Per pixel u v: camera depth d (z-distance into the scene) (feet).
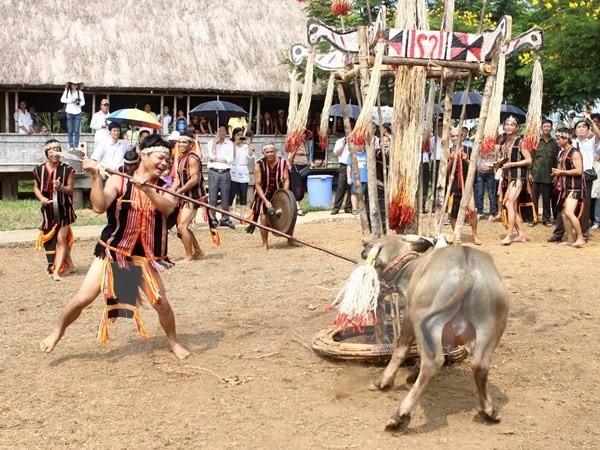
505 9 68.44
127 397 19.90
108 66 74.90
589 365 22.59
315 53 25.23
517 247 42.04
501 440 17.37
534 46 25.02
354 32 23.41
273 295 31.22
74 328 26.30
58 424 18.24
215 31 82.38
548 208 50.47
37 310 28.96
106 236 21.93
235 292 31.91
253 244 45.03
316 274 35.27
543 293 30.99
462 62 23.15
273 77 80.53
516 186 42.57
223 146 51.78
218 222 52.21
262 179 42.70
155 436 17.56
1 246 44.24
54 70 72.54
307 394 20.08
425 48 22.43
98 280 22.03
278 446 17.02
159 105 85.51
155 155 21.83
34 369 22.06
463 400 19.74
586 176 42.91
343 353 21.97
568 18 55.77
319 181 64.18
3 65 71.00
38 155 70.18
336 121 83.71
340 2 25.34
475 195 54.24
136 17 80.48
